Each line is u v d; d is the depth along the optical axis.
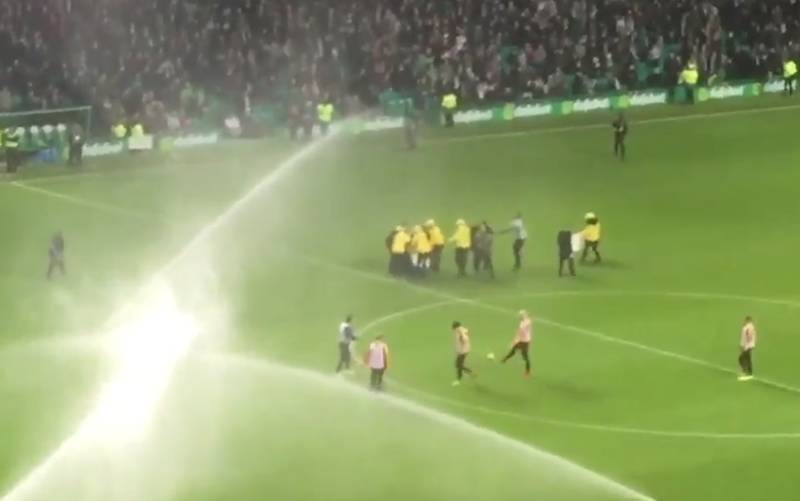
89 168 103.50
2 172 101.62
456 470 52.09
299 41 119.06
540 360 64.50
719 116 122.06
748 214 91.56
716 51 130.38
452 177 101.75
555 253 82.75
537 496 49.94
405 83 119.56
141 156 107.31
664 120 120.81
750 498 50.16
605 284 76.69
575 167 104.81
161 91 112.81
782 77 131.62
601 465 53.06
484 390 60.78
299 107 112.62
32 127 104.69
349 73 118.62
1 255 80.94
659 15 131.00
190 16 117.44
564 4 128.12
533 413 58.25
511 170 103.88
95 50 113.81
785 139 113.75
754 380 62.19
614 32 128.50
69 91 111.44
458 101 120.50
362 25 120.88
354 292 75.31
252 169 104.00
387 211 92.38
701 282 76.94
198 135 110.88
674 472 52.44
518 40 125.81
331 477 51.34
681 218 90.69
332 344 66.88
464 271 78.12
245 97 113.19
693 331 68.62
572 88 125.12
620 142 106.94
